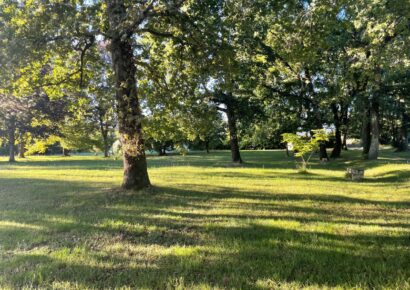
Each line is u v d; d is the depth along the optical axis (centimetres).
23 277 425
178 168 2316
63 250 525
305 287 387
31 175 1800
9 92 1254
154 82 1199
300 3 1109
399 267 443
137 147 1044
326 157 2934
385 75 2139
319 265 454
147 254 507
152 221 711
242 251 512
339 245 538
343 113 3288
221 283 400
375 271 432
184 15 1003
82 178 1630
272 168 2327
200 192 1112
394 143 4903
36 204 938
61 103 2811
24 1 980
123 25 921
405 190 1214
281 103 2875
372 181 1554
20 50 920
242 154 4616
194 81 1113
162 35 1119
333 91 2588
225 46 1030
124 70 1029
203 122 1135
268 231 623
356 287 385
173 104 1091
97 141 4238
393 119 3797
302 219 725
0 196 1094
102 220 723
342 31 1958
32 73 1189
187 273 432
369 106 2506
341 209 841
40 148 4350
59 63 1263
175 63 1184
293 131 2916
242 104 2494
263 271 434
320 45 1073
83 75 1295
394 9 1086
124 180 1148
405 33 1211
